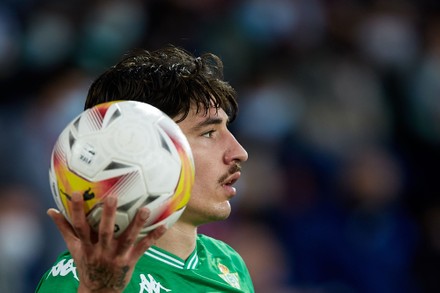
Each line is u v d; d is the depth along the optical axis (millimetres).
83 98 35812
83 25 41625
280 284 32531
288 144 37969
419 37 44438
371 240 34125
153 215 11273
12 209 32281
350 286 33250
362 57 42781
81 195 10680
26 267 32062
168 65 14047
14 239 31922
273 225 34312
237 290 14805
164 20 42250
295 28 43250
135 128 11375
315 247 33656
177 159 11484
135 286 13445
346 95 39750
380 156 37406
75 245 11094
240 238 32438
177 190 11453
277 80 40250
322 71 40438
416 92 41781
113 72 14148
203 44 41375
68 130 11539
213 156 13883
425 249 34750
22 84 40250
